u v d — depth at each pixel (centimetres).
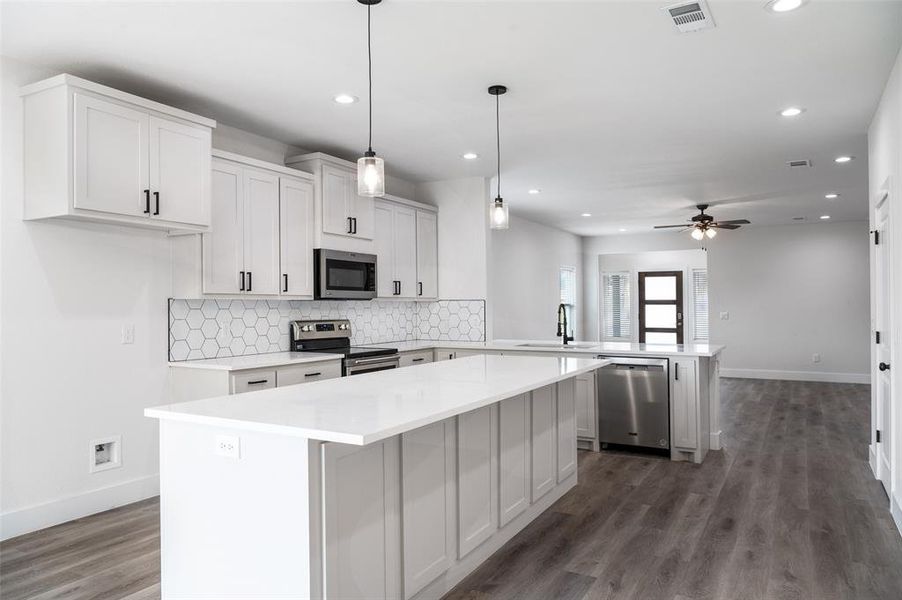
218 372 357
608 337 1064
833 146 475
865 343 871
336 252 464
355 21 265
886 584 254
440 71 321
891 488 334
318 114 391
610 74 326
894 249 319
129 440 356
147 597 242
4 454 300
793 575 263
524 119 404
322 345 490
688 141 460
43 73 313
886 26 271
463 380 283
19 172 306
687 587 252
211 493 203
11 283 304
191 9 253
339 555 191
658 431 465
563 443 371
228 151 414
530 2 249
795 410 661
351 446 197
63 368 325
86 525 319
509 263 823
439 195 605
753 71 323
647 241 1025
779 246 923
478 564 273
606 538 305
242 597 196
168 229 350
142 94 353
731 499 365
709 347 498
